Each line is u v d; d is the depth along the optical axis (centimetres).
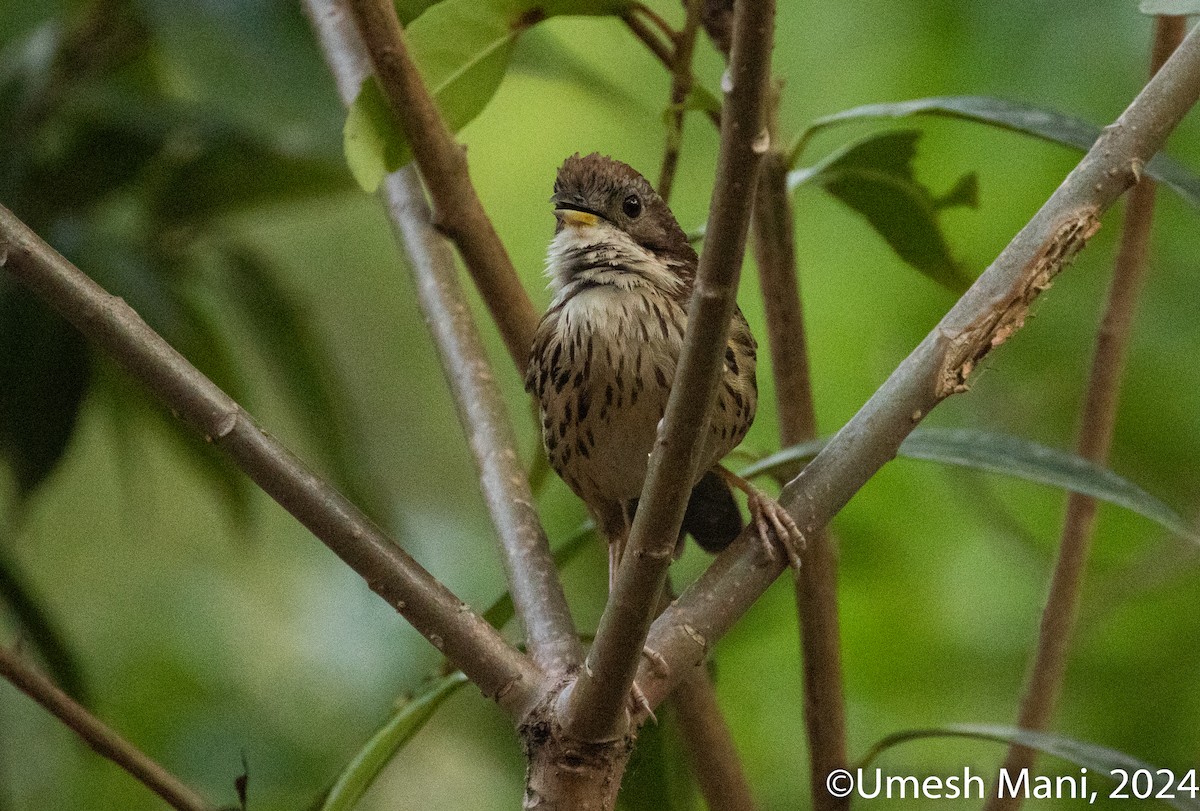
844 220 1055
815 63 1076
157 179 855
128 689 1052
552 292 723
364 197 1018
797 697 987
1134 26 962
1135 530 970
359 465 872
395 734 559
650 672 479
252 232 1312
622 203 704
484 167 1177
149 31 864
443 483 1288
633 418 661
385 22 527
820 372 1023
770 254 624
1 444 806
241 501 871
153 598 1141
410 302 1335
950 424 1000
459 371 615
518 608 538
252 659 1115
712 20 637
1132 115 467
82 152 844
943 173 980
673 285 691
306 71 776
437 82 563
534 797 460
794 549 484
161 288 804
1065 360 998
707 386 395
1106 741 934
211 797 980
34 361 798
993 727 586
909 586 988
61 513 1227
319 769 1008
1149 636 948
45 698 558
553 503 1080
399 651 1088
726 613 488
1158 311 984
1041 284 469
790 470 640
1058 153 967
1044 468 562
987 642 967
